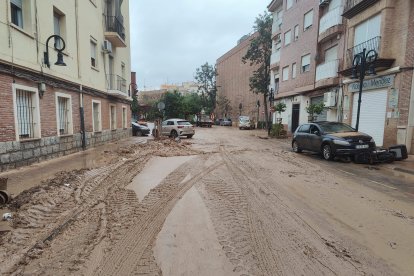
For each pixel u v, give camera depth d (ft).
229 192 21.58
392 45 44.19
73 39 44.88
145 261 11.35
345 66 56.13
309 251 12.25
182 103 163.12
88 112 50.72
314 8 74.59
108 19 62.18
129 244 12.82
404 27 41.68
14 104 29.58
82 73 48.16
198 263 11.23
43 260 11.39
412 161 35.53
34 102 33.65
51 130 37.35
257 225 15.10
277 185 23.94
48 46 36.68
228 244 12.86
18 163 30.35
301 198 20.16
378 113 47.80
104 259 11.49
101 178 25.99
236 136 89.10
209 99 220.84
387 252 12.24
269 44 124.16
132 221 15.55
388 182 25.23
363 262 11.39
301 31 81.97
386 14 44.42
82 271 10.61
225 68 217.36
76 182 23.99
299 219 16.03
